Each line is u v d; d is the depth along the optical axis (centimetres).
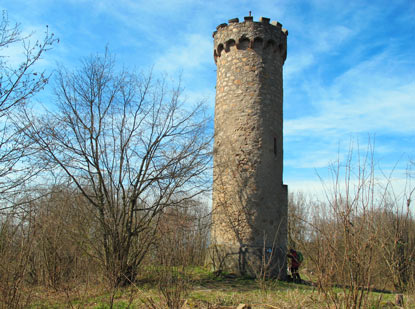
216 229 1527
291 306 896
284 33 1716
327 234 759
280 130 1633
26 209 1092
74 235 1349
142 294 1030
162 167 1395
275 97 1627
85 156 1340
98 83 1414
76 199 1462
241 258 1418
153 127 1433
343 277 738
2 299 790
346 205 730
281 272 1434
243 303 937
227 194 1522
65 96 1374
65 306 945
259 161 1520
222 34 1677
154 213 1358
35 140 1201
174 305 805
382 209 824
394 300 1055
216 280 1313
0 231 923
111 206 1360
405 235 1345
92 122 1377
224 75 1656
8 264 840
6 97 973
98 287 1146
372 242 728
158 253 943
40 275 1302
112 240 1302
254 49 1625
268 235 1464
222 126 1608
